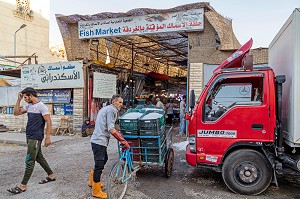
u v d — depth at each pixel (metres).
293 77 4.48
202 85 9.84
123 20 10.70
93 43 11.85
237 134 4.89
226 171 4.91
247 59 4.96
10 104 13.41
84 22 11.35
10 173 6.08
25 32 21.80
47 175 5.82
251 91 5.05
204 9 9.66
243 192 4.82
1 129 12.73
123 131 5.27
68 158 7.39
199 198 4.68
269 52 6.61
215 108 5.15
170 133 6.14
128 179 4.69
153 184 5.36
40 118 4.95
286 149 5.04
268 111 4.73
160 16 10.16
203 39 9.84
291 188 5.23
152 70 19.03
